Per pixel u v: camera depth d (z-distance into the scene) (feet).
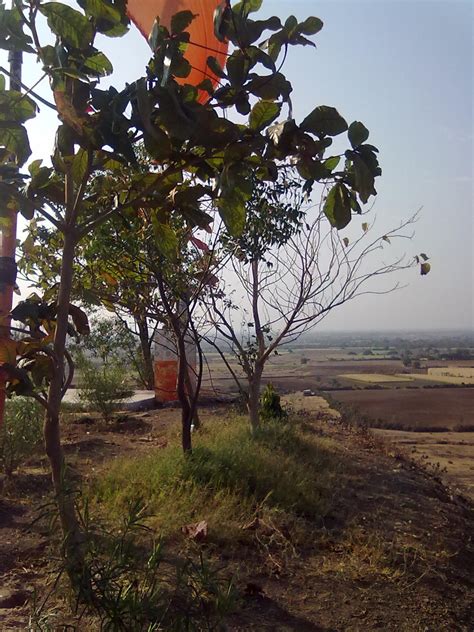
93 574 10.93
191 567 12.94
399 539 19.01
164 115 10.61
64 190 13.32
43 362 12.09
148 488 19.29
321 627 13.28
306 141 11.14
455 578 17.34
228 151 11.35
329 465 25.96
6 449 21.24
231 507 18.28
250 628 12.69
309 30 11.57
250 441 25.70
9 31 11.15
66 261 12.46
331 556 16.92
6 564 14.48
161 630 10.69
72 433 32.22
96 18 11.43
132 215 15.14
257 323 28.68
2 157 12.20
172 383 44.06
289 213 25.30
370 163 11.32
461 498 30.04
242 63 11.16
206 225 13.51
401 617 14.25
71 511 12.23
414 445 58.59
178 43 11.21
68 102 10.75
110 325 47.06
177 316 23.81
